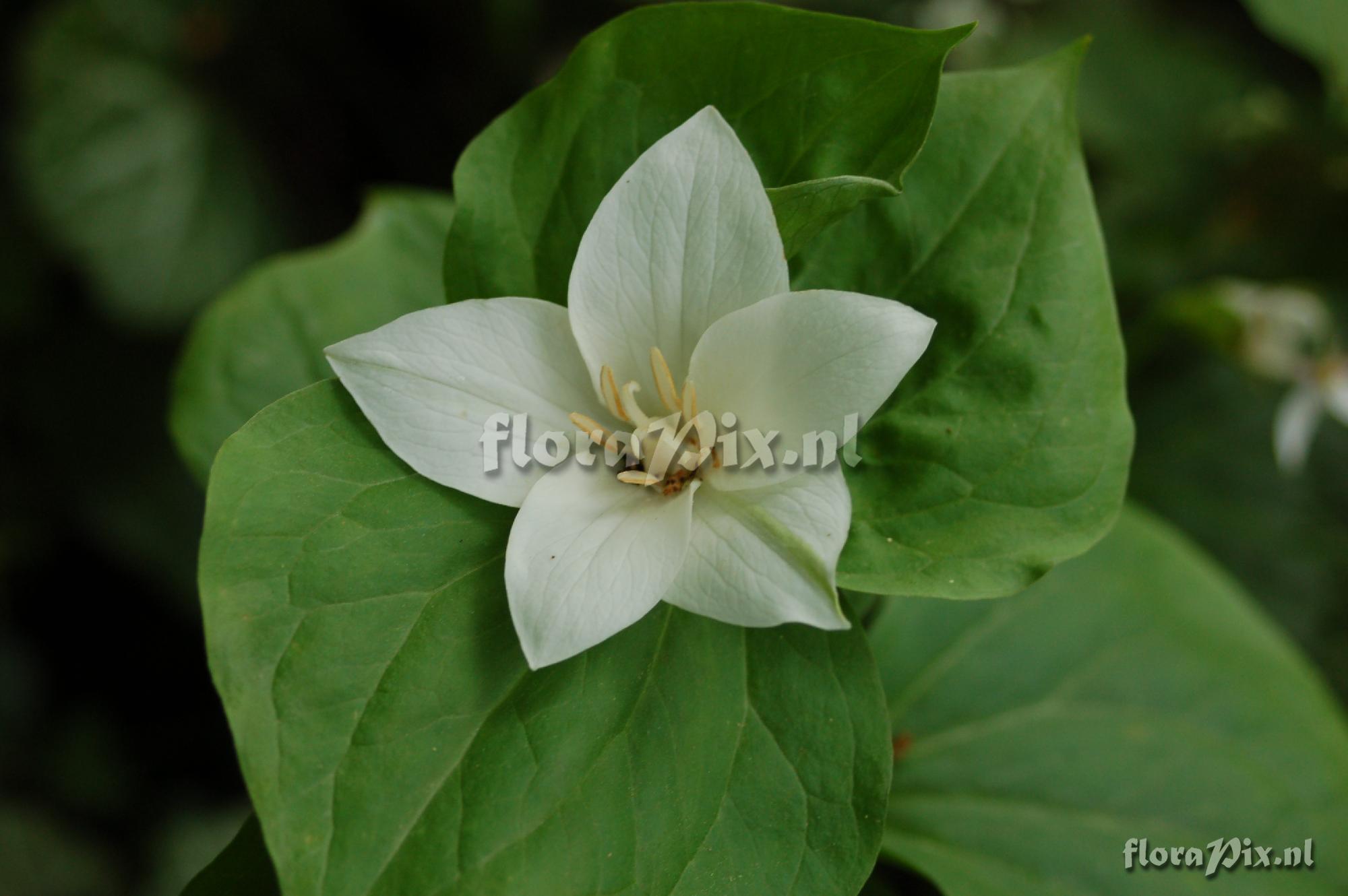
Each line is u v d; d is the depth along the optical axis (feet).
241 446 0.70
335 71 1.56
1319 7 1.08
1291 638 1.31
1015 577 0.72
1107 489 0.74
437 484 0.72
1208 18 1.68
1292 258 1.44
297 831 0.66
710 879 0.69
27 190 1.45
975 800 0.93
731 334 0.72
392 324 0.71
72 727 1.42
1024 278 0.76
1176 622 1.00
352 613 0.69
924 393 0.76
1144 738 0.95
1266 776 0.95
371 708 0.68
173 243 1.50
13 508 1.46
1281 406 1.36
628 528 0.71
